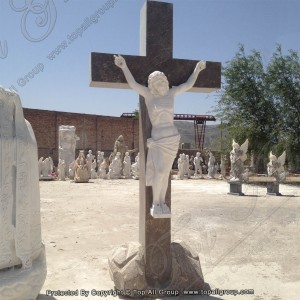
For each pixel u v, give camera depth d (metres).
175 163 43.09
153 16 5.47
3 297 4.19
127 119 47.31
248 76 26.78
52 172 31.89
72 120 43.66
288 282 5.06
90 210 12.89
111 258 5.51
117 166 30.44
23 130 4.48
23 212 4.34
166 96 5.21
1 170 4.14
